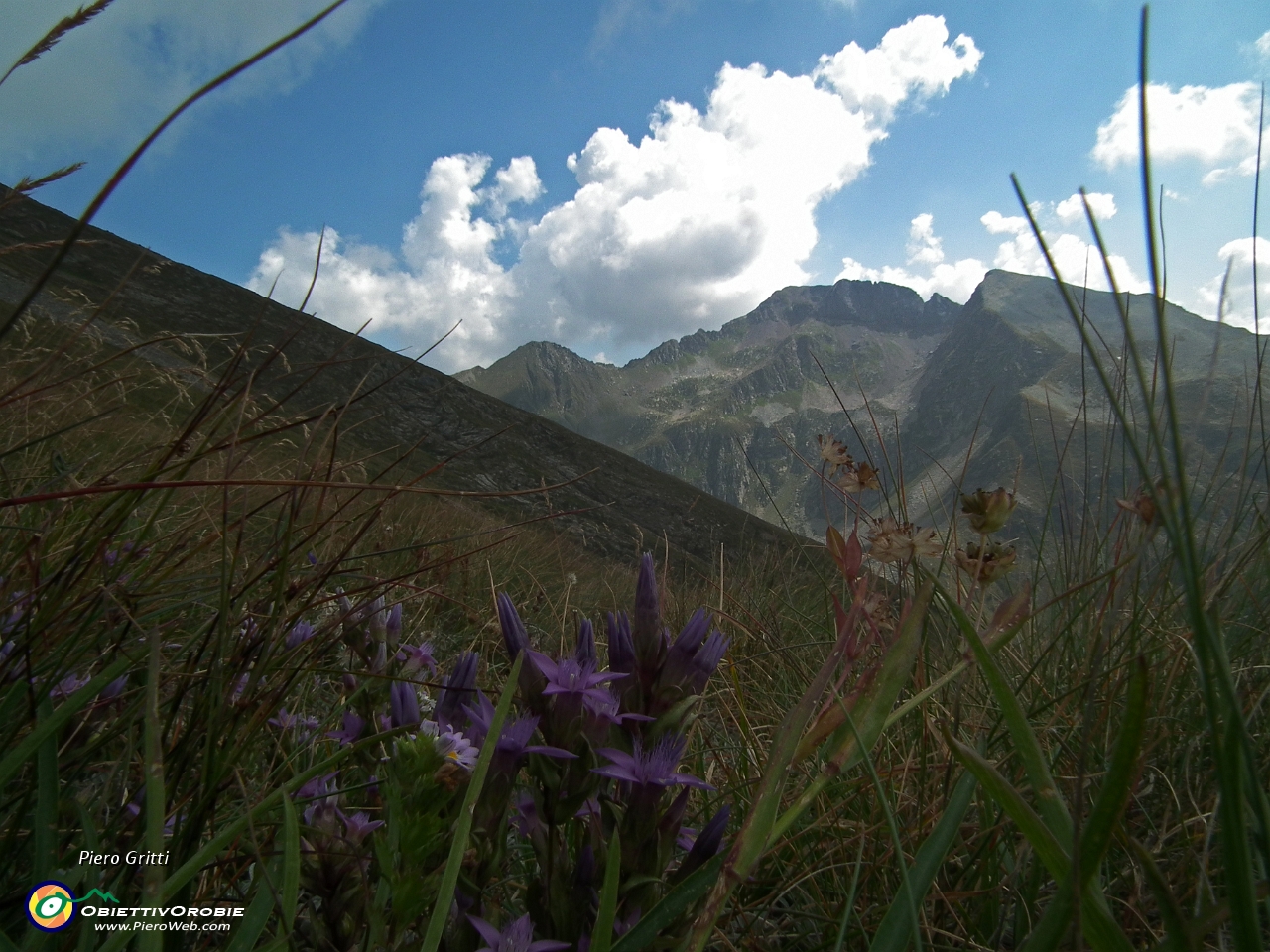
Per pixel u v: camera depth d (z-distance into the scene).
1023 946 0.79
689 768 2.21
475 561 4.30
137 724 1.42
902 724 2.16
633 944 0.98
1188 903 1.44
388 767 0.91
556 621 4.21
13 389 1.51
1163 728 1.81
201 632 1.57
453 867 0.83
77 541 1.35
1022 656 2.48
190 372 1.89
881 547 1.06
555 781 1.09
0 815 1.18
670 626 3.59
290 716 1.62
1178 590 2.04
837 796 1.98
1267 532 2.02
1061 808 0.81
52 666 1.32
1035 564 2.10
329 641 1.61
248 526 1.99
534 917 1.11
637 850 1.08
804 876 1.59
